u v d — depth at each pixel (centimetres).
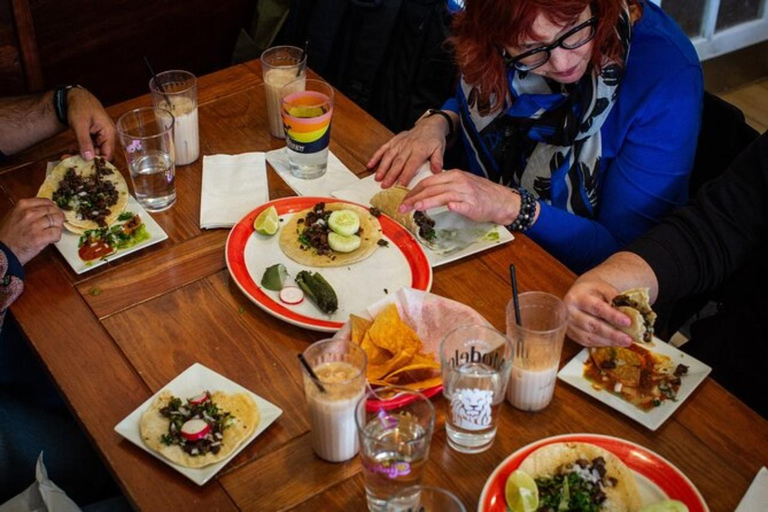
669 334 212
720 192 174
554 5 161
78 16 277
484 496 127
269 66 200
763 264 182
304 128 186
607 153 199
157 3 290
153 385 148
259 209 181
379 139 208
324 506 130
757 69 381
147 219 182
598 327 150
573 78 180
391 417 129
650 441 140
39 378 195
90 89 294
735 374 184
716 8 349
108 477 187
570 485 128
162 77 198
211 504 130
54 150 203
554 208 190
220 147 204
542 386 141
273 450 138
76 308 163
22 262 169
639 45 193
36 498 158
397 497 120
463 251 175
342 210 178
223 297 165
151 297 165
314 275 163
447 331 151
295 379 149
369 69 272
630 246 171
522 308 146
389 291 165
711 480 134
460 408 132
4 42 270
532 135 201
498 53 187
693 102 190
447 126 218
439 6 256
